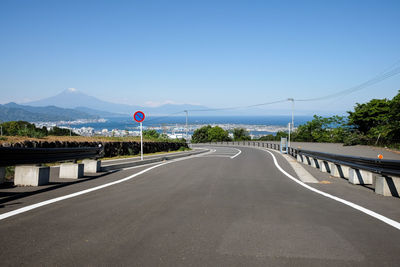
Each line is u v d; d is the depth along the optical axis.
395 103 33.75
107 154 19.19
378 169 7.54
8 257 3.32
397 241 3.98
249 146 61.50
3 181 7.72
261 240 3.96
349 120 44.12
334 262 3.29
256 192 7.52
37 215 4.99
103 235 4.06
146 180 9.24
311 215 5.26
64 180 8.80
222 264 3.20
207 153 32.41
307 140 63.22
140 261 3.25
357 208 5.82
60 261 3.23
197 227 4.48
